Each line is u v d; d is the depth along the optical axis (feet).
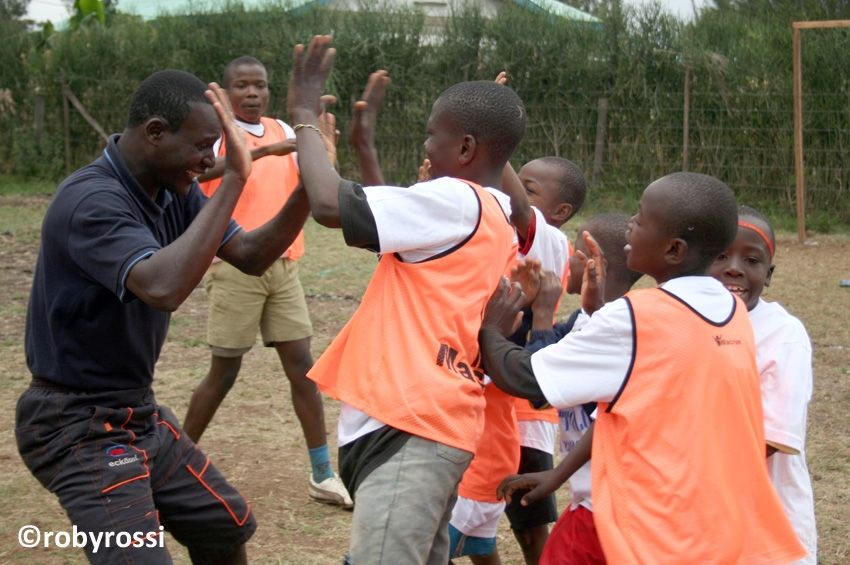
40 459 9.91
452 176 9.80
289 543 14.28
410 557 8.81
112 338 9.82
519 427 11.71
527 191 12.80
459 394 8.96
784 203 46.60
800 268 36.65
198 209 10.81
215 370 15.88
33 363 10.02
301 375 15.84
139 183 9.89
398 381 8.93
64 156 56.75
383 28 51.24
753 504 8.67
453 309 9.04
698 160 48.11
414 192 9.01
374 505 8.88
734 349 8.79
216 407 16.08
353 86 51.83
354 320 9.41
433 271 9.07
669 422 8.52
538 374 8.86
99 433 9.82
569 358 8.77
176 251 8.93
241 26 53.83
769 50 46.70
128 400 10.12
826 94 45.62
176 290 8.91
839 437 19.13
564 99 50.06
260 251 10.83
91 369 9.86
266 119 17.39
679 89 48.21
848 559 14.10
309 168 9.41
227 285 15.58
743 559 8.46
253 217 16.20
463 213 9.09
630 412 8.57
